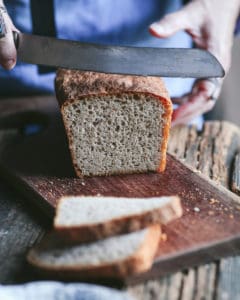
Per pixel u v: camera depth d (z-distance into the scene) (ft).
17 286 1.43
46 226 1.78
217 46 2.36
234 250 1.62
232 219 1.70
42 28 2.53
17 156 2.10
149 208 1.58
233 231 1.64
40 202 1.86
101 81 1.93
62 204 1.69
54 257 1.54
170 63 1.93
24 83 2.60
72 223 1.56
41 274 1.53
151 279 1.54
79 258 1.51
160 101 1.89
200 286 1.51
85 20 2.56
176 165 2.02
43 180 1.95
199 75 1.93
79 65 1.91
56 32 2.55
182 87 2.69
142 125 1.93
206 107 2.35
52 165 2.05
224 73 1.95
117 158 1.97
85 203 1.69
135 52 1.93
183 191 1.86
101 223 1.53
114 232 1.55
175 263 1.55
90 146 1.95
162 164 1.98
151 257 1.51
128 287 1.51
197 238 1.61
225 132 2.32
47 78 2.61
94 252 1.52
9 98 2.58
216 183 1.91
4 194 1.97
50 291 1.41
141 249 1.48
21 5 2.47
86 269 1.48
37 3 2.48
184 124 2.36
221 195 1.83
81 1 2.51
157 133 1.94
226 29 2.38
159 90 1.92
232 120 3.37
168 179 1.94
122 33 2.62
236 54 3.31
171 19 2.27
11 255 1.64
